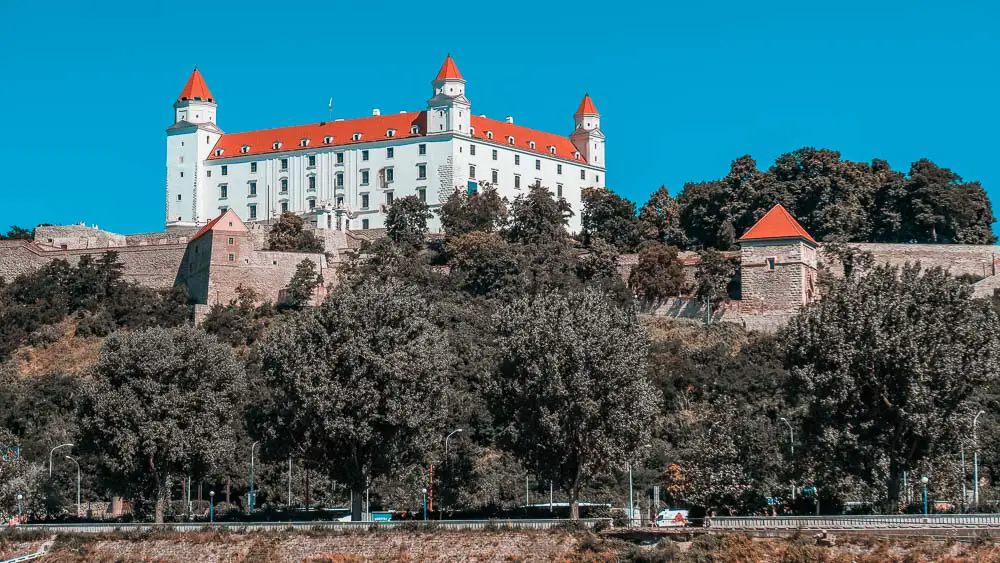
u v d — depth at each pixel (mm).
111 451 120000
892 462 103688
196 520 122938
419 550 94250
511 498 134875
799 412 125375
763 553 84000
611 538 90750
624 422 108438
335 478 113812
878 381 103938
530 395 109875
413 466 115438
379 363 111375
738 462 112438
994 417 134500
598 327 110312
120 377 121750
